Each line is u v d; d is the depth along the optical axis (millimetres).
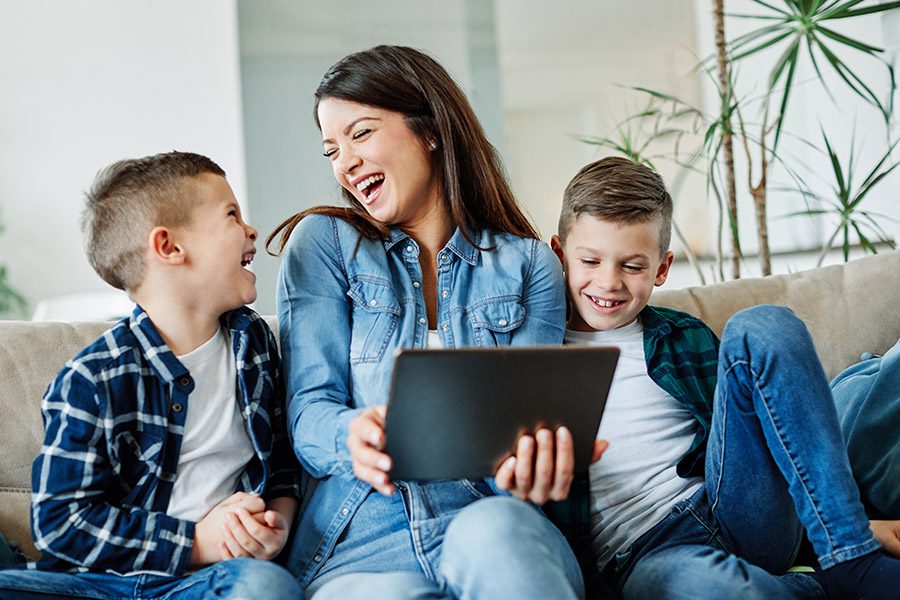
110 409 1287
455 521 1149
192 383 1361
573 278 1596
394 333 1448
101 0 4805
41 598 1185
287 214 4062
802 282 1914
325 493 1373
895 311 1885
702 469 1505
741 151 4230
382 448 1141
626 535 1452
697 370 1611
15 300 4957
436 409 1110
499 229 1610
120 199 1372
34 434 1525
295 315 1440
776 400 1312
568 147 4539
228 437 1382
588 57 4531
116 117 4855
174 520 1281
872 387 1639
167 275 1367
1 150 4859
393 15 4203
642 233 1553
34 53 4828
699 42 4516
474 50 4367
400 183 1508
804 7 2510
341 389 1404
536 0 4434
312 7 4145
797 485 1305
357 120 1497
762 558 1424
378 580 1118
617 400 1562
